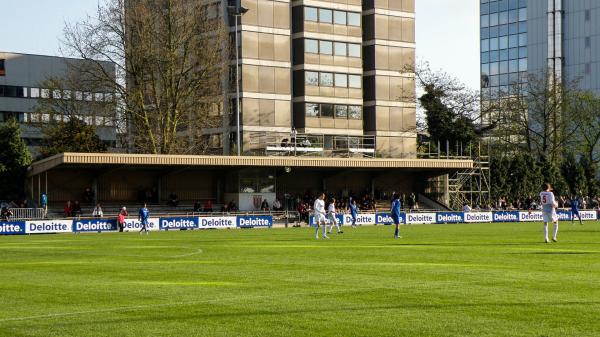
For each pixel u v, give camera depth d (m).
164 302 15.82
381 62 92.06
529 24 127.81
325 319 13.66
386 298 15.98
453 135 89.81
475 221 74.25
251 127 84.31
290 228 60.84
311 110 88.12
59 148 77.94
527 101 95.94
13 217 61.75
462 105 91.25
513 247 31.20
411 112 93.94
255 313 14.34
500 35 131.88
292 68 88.94
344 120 90.12
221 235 47.25
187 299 16.22
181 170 71.69
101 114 72.88
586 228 52.84
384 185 84.31
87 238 46.38
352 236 43.34
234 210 71.19
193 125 72.12
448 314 13.97
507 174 88.06
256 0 85.06
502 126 95.12
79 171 69.50
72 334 12.65
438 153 81.69
